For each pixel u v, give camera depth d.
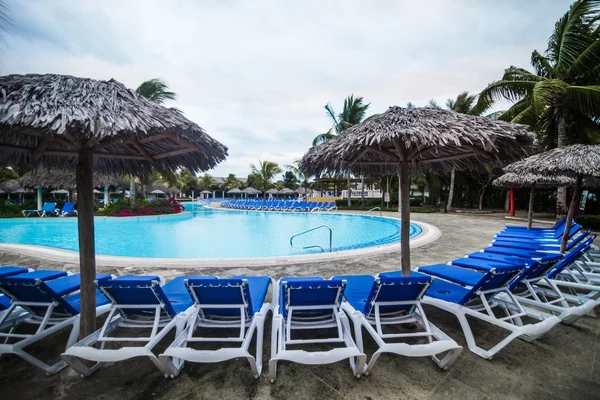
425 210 22.02
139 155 3.57
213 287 2.53
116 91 2.33
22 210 19.23
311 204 28.48
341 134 3.39
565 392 2.20
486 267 3.87
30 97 1.98
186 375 2.44
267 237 13.20
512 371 2.46
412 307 2.87
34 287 2.52
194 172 3.84
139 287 2.46
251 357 2.31
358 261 6.24
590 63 11.41
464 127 2.71
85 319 2.58
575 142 12.97
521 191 23.42
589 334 3.07
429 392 2.22
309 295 2.64
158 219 19.59
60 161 3.72
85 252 2.56
